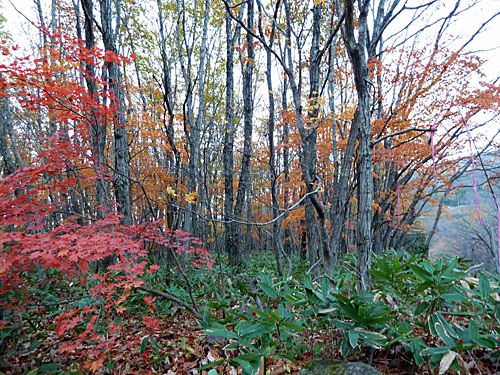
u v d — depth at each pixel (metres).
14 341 2.61
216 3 7.91
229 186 6.34
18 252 2.15
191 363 2.61
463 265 3.25
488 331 1.91
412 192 8.01
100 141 3.32
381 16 5.41
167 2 7.90
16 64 2.43
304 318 2.13
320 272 4.56
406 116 5.39
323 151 6.01
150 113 6.44
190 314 4.05
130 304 3.83
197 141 7.02
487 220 11.51
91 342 2.85
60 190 2.90
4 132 4.73
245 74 6.48
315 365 1.75
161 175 5.84
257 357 1.67
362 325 1.87
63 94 2.68
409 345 1.81
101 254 2.20
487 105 4.82
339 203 4.41
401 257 3.73
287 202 7.68
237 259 6.05
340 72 6.96
